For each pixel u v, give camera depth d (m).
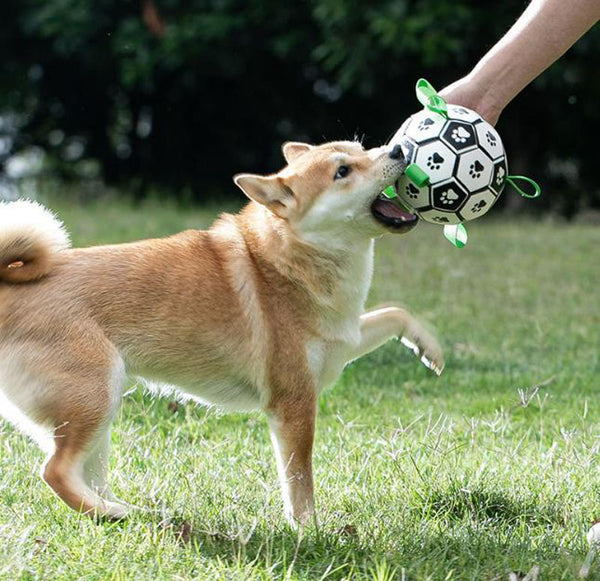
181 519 6.23
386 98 26.03
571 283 15.02
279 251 6.57
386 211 6.67
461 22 21.77
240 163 28.33
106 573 5.34
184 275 6.47
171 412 9.09
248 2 24.41
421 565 5.59
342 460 7.31
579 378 10.30
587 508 6.58
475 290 14.47
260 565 5.52
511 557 5.70
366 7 22.31
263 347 6.50
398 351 11.38
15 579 5.21
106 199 26.09
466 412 9.21
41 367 6.12
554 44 7.01
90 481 6.57
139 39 24.27
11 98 27.80
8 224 6.13
